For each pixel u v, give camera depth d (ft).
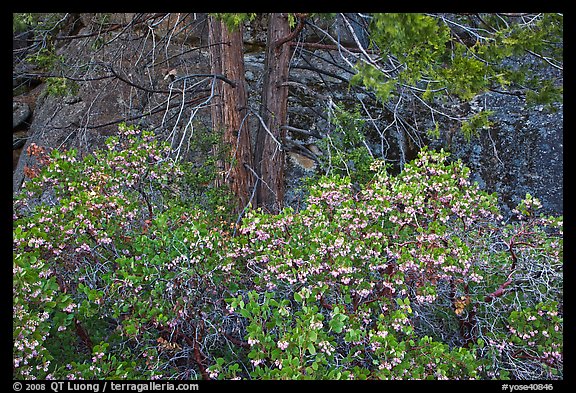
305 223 14.01
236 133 23.09
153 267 12.26
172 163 16.78
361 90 24.73
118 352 12.71
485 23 18.15
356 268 12.78
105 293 12.01
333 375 10.44
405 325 12.59
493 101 29.07
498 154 28.17
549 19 15.99
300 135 28.66
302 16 18.28
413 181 15.15
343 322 11.69
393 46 11.92
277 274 12.55
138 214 14.96
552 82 18.28
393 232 14.07
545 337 12.91
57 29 29.40
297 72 30.37
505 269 14.42
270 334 11.51
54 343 12.64
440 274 12.80
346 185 15.26
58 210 12.92
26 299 10.71
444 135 28.48
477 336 13.55
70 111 29.78
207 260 12.63
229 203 19.13
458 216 14.25
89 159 15.48
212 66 23.76
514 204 27.50
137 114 28.22
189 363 12.90
